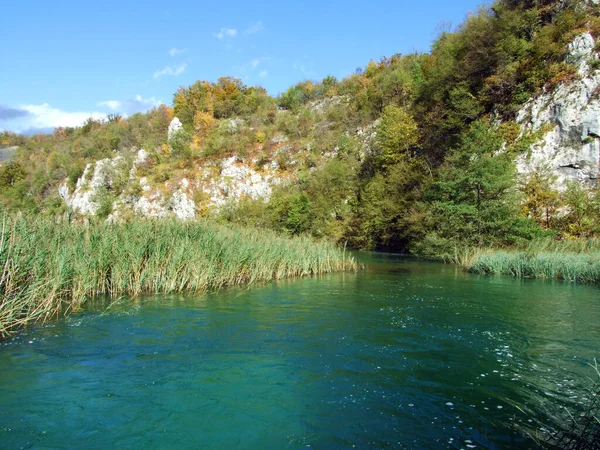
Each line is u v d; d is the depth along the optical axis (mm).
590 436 4641
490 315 11086
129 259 13500
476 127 31266
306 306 12266
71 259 11648
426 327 9805
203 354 7758
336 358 7586
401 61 74938
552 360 7477
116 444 4648
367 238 43656
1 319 8625
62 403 5641
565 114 30281
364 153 57531
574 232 25781
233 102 89875
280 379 6578
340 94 85688
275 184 63000
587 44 31062
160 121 92438
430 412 5461
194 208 64062
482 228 27375
